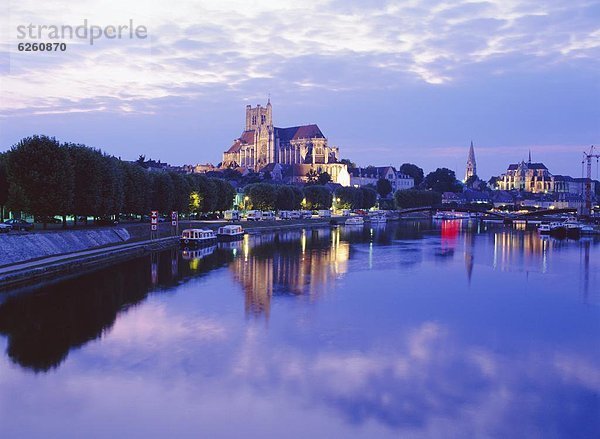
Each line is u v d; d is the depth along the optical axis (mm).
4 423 44594
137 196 164625
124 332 67000
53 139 125750
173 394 49844
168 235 170500
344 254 144250
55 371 54438
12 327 68000
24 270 91062
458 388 51844
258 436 43250
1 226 117438
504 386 52406
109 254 121188
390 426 44812
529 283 102188
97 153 144000
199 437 43031
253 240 184125
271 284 98312
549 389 51844
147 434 43250
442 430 44344
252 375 54219
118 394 49750
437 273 112688
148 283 97000
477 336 67562
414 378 54062
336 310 79375
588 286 99375
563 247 166000
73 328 68125
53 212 123625
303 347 62531
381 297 88438
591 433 43969
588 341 65812
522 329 70625
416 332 68938
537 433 43969
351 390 51156
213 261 127125
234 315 75688
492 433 43938
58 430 43656
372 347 62906
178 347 61844
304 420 45625
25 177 119938
